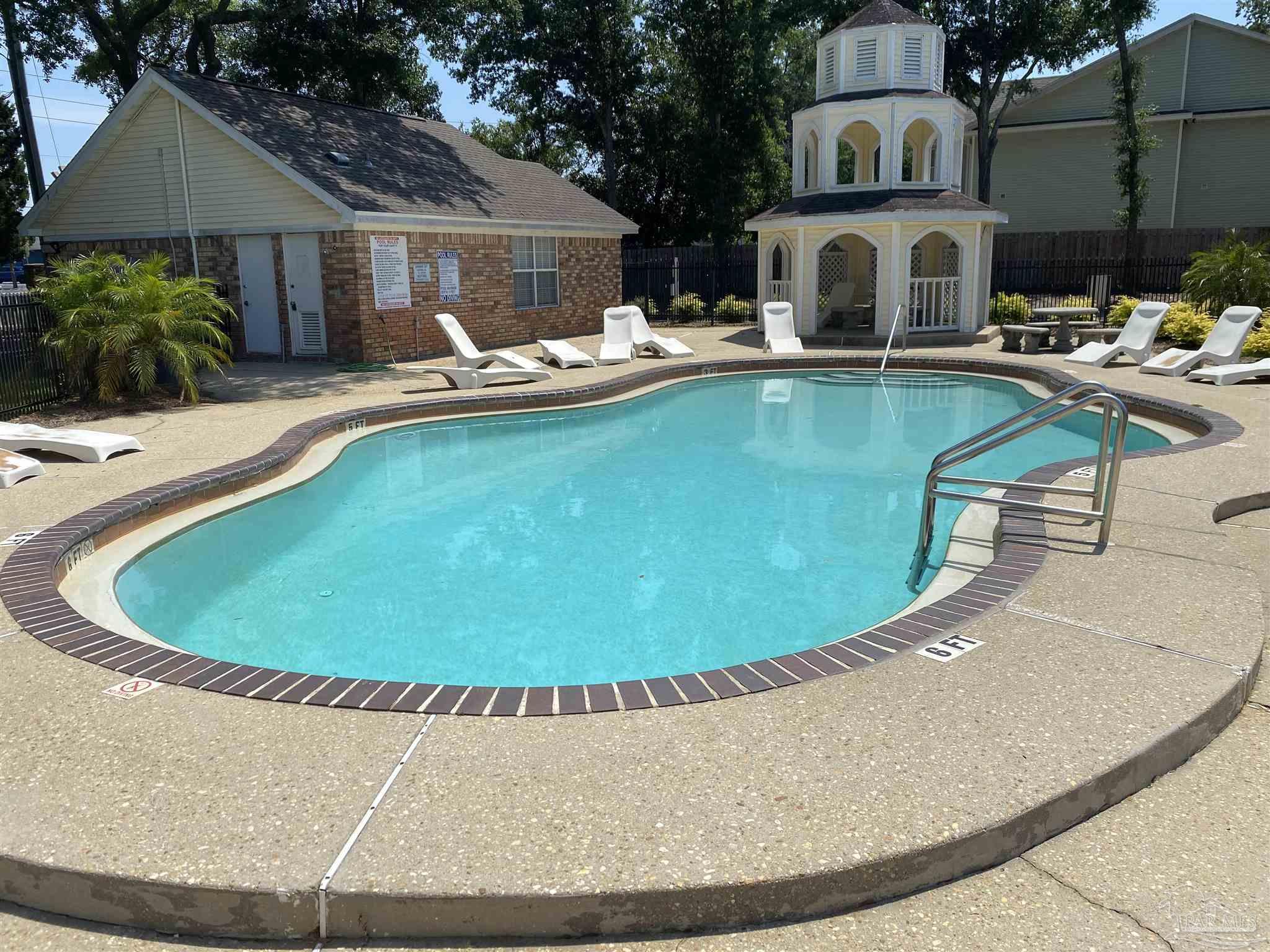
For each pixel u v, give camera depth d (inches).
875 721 129.3
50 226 744.3
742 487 341.1
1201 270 720.3
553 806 109.7
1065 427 439.2
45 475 306.3
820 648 156.0
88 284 466.0
